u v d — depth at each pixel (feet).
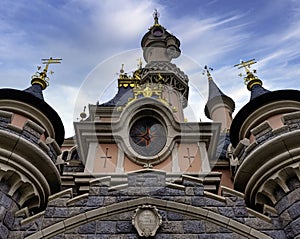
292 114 27.27
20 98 29.66
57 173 27.48
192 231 23.00
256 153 26.08
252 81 36.94
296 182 24.76
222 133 44.29
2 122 27.14
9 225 23.34
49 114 30.71
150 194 24.94
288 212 23.91
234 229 23.24
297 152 24.81
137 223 22.98
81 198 24.81
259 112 30.12
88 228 23.15
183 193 25.17
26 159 25.84
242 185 27.68
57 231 22.94
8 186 24.93
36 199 26.11
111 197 24.88
